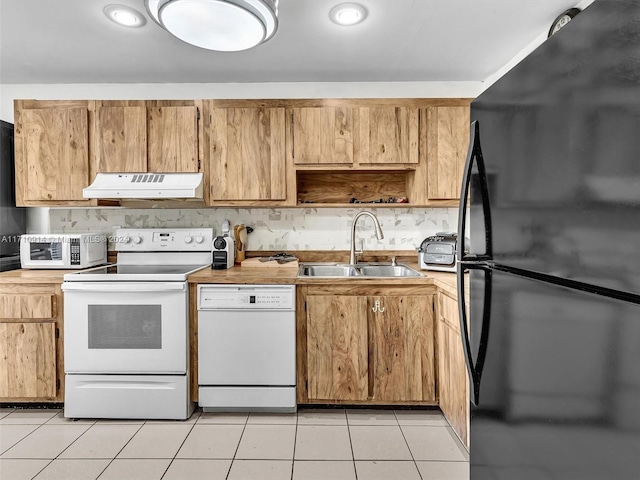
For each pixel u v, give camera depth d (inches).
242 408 90.7
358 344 90.0
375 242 116.2
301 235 116.0
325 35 87.0
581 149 27.8
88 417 88.5
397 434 82.4
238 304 89.3
